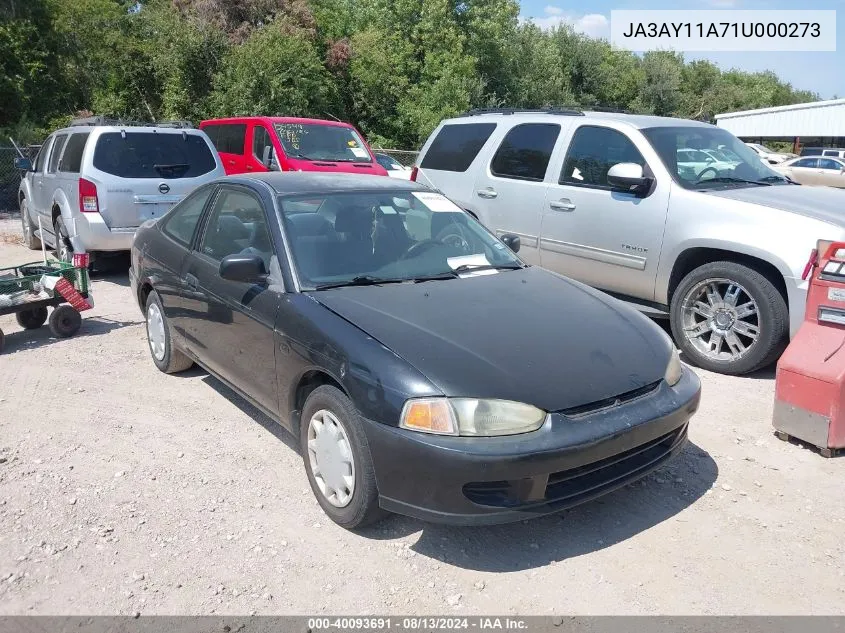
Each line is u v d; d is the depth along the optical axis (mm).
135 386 5461
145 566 3254
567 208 6668
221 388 5414
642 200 6070
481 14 35938
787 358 4336
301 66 25891
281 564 3266
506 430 3045
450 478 3018
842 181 13344
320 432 3576
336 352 3402
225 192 4883
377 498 3287
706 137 6605
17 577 3186
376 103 30812
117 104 26016
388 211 4570
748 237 5309
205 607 2986
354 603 3008
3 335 6391
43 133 21078
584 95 47531
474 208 7688
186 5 29750
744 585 3096
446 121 8508
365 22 33969
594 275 6566
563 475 3160
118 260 9656
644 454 3516
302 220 4273
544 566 3240
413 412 3076
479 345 3361
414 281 4121
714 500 3770
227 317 4375
